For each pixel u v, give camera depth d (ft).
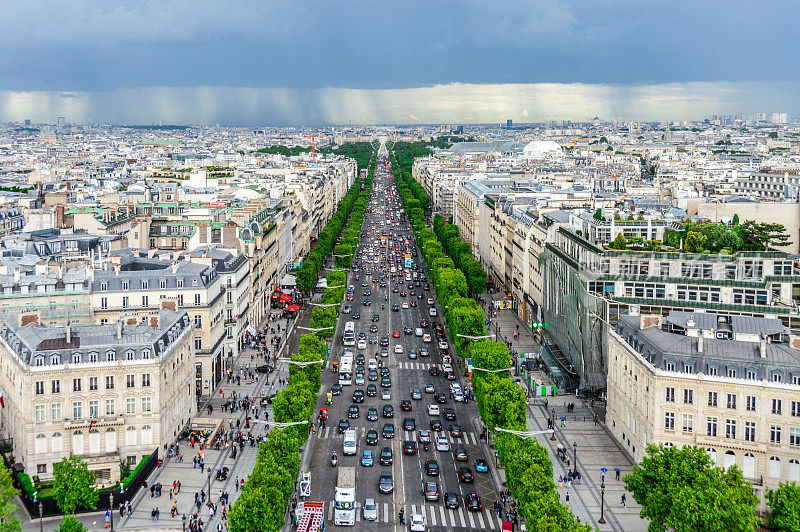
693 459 638.53
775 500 588.50
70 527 602.85
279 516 631.97
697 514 553.64
